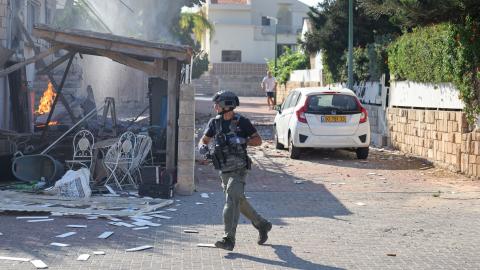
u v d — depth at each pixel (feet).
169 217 38.45
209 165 61.72
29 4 81.05
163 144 56.49
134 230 34.99
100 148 48.65
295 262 29.40
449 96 61.72
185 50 48.55
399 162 65.41
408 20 52.80
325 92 66.49
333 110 65.62
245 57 266.77
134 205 40.70
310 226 37.06
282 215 40.16
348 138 65.57
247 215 32.09
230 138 31.27
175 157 51.08
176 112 51.21
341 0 98.78
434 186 51.31
